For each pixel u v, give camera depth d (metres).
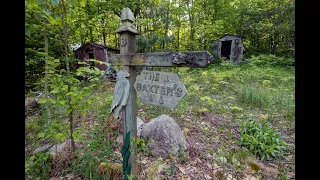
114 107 1.77
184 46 12.32
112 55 1.87
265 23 12.86
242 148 2.63
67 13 2.40
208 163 2.29
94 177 1.84
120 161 2.19
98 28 9.70
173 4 11.78
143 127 2.82
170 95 1.55
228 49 14.37
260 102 4.51
